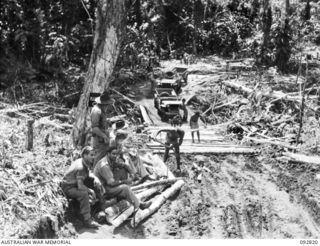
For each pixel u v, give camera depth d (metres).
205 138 17.62
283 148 16.41
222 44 40.69
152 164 13.23
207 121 21.19
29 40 24.66
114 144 10.19
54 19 27.23
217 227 10.31
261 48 34.50
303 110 18.23
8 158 9.97
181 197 11.71
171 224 10.18
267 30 34.47
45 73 24.22
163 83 24.23
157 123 19.98
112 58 12.67
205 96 24.39
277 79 28.81
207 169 14.05
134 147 14.89
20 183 9.21
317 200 11.99
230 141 17.55
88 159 9.20
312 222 11.09
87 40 27.50
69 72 24.08
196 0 39.78
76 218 9.55
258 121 19.02
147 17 34.81
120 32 12.58
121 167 10.41
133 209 10.13
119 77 25.47
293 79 29.34
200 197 11.85
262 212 11.36
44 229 8.34
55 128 14.79
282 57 33.22
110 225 9.59
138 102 22.92
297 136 16.84
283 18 34.03
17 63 23.22
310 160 15.11
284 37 33.53
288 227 10.69
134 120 19.88
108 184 9.91
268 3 35.41
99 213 9.64
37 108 17.89
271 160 15.41
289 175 14.08
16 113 15.14
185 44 40.78
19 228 7.90
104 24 12.44
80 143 12.72
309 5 41.53
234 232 10.12
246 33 41.75
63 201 9.29
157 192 11.83
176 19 40.53
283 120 18.81
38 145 11.85
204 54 40.16
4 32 23.97
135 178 11.84
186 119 20.72
